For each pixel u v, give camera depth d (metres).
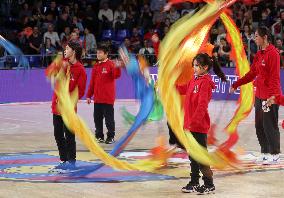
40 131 14.12
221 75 8.00
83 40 22.03
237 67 10.70
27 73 20.70
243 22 23.25
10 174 9.00
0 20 22.61
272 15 24.64
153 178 8.77
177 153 10.68
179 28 8.40
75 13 23.92
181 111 8.20
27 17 22.42
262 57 9.91
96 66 12.47
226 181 8.62
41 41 21.50
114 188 8.07
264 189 8.11
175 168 9.55
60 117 9.07
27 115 17.42
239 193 7.85
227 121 15.93
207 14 8.47
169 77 8.22
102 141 12.59
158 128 14.55
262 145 10.27
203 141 7.73
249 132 14.04
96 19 23.97
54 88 8.90
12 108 19.22
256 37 9.98
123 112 11.74
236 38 10.62
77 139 12.71
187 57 8.27
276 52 9.86
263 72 9.91
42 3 24.38
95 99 12.49
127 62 9.58
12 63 20.70
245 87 10.38
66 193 7.71
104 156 8.76
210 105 20.03
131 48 21.98
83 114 17.69
